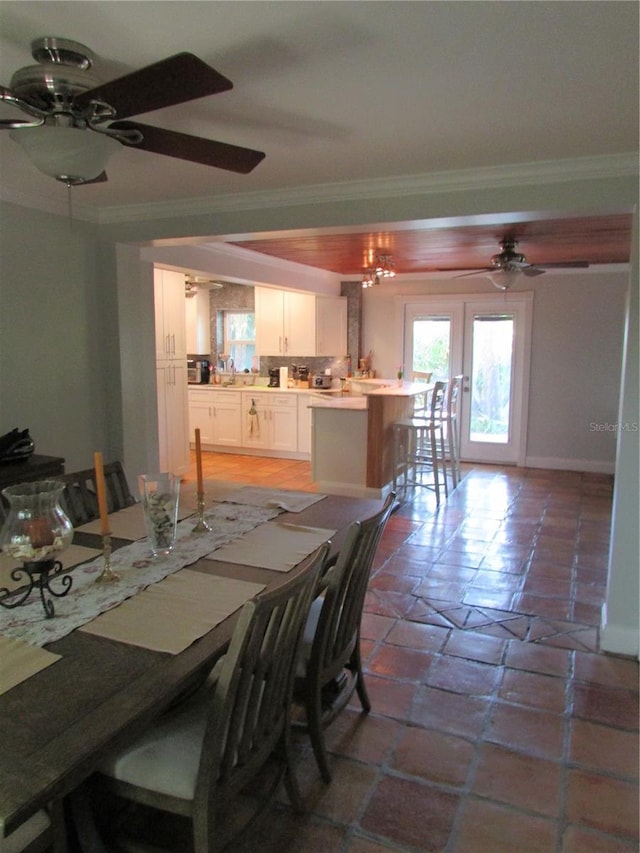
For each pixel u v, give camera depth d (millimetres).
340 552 1806
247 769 1493
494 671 2652
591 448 6637
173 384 5918
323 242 4762
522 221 3096
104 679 1263
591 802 1903
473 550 4184
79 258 3797
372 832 1792
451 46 1699
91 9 1508
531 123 2291
